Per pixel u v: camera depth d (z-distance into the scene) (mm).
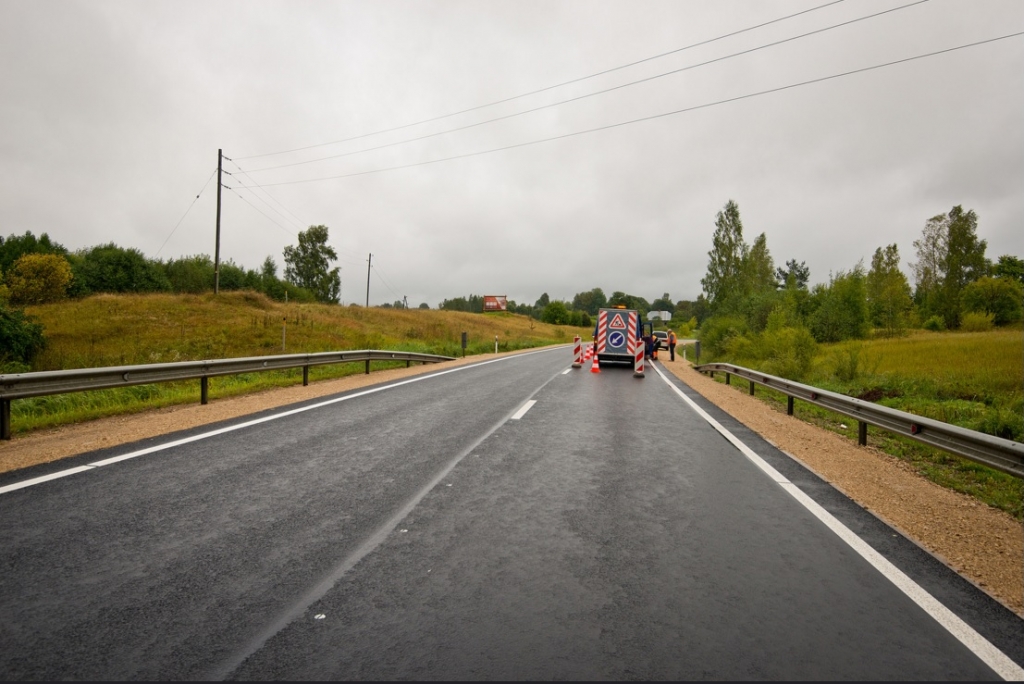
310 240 82438
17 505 4555
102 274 59438
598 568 3617
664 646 2723
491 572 3523
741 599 3229
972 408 11562
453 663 2543
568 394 13195
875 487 5738
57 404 11562
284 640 2715
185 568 3490
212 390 11852
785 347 20047
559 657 2611
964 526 4641
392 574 3471
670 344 32531
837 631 2896
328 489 5227
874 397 14031
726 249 60844
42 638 2688
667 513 4746
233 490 5113
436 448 7051
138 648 2625
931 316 54469
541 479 5727
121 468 5723
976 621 3033
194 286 68125
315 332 37531
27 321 22641
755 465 6520
